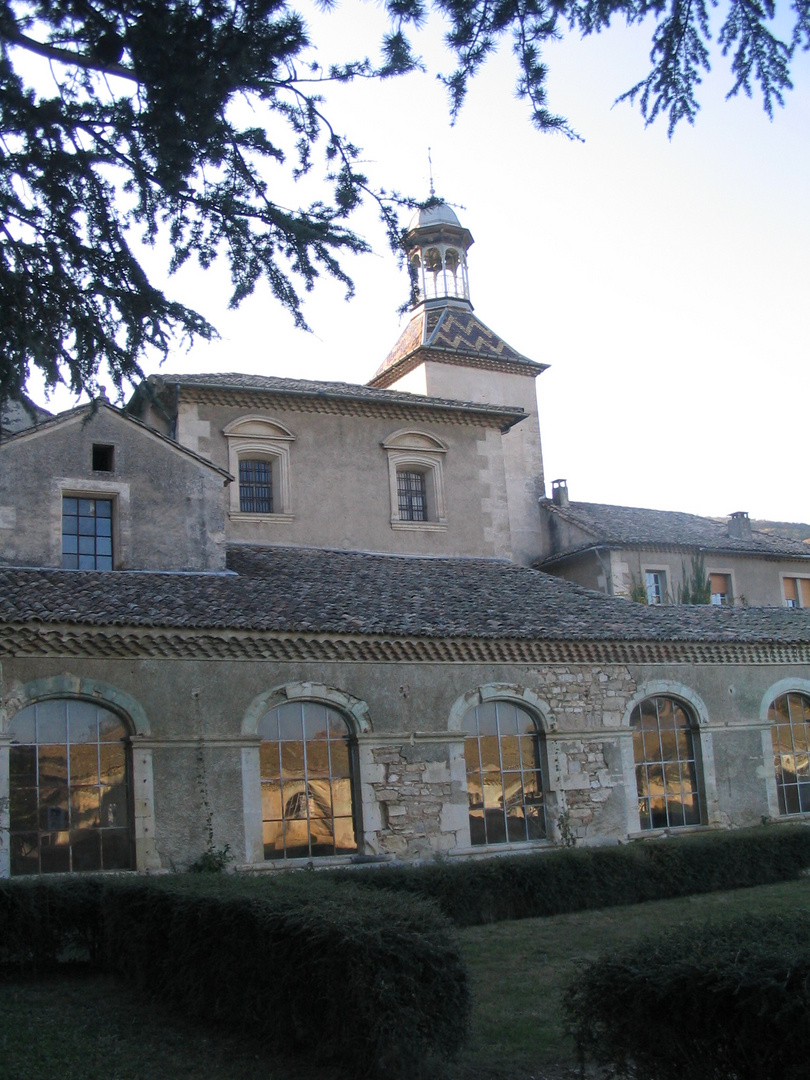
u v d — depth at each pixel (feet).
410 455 90.84
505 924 54.03
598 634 72.02
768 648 79.92
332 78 29.81
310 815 62.23
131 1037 34.30
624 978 23.18
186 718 59.41
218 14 27.73
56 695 56.65
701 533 123.44
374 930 29.07
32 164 30.71
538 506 123.03
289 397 86.38
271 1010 32.17
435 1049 28.81
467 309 128.36
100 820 56.80
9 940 44.45
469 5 28.07
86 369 33.04
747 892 62.39
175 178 30.76
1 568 64.80
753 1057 20.95
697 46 29.25
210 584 67.87
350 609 67.05
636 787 72.74
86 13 28.02
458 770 66.49
